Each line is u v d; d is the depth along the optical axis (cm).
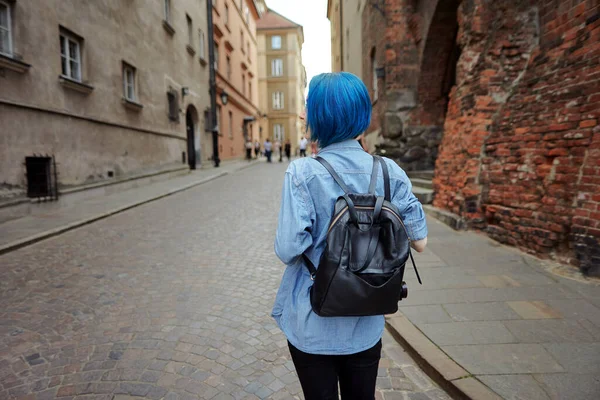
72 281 417
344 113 130
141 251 530
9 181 682
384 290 115
